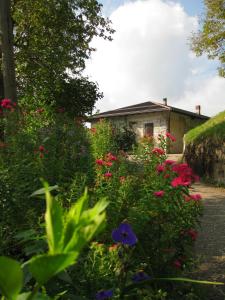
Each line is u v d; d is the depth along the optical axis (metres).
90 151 6.51
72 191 3.09
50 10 14.77
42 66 15.13
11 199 3.02
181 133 28.38
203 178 13.55
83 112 17.48
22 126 6.31
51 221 0.63
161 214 3.34
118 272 2.37
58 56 15.16
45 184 0.65
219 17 19.06
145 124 28.53
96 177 4.19
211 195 10.04
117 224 3.22
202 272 4.12
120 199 3.59
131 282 2.44
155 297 2.53
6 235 2.66
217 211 7.64
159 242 3.24
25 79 15.42
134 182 4.14
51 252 0.61
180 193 3.38
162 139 6.20
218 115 15.74
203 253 4.83
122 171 4.35
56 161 4.70
